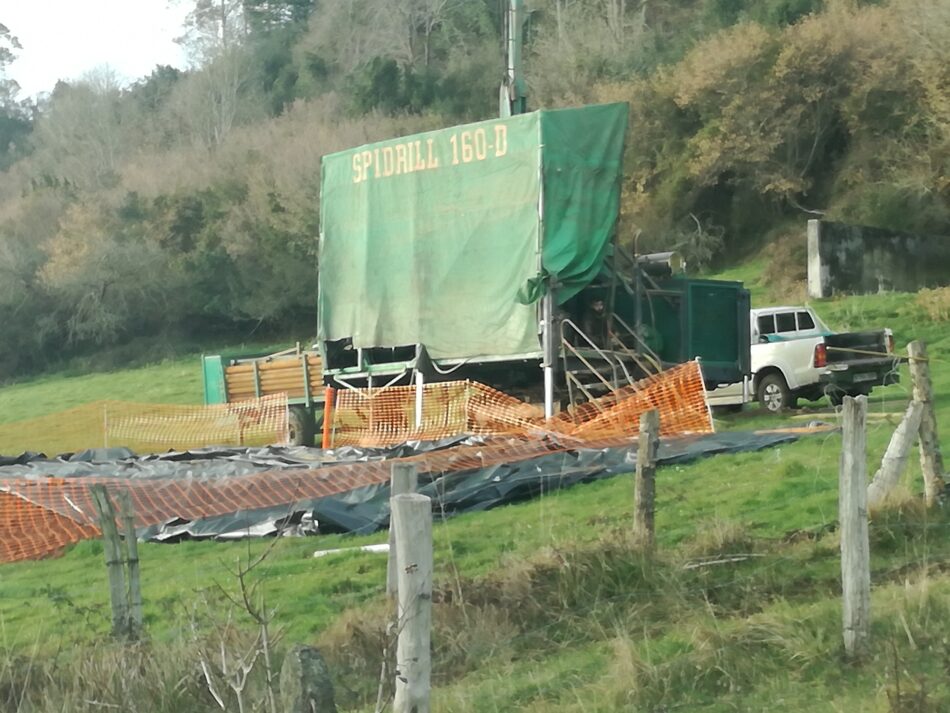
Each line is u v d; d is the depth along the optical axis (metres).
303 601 9.88
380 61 62.19
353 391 19.73
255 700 6.18
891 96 42.69
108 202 58.81
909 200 40.62
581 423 16.23
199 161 61.47
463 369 19.23
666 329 19.19
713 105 45.91
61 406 42.00
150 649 7.75
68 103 79.38
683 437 14.61
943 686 6.43
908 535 9.57
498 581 8.88
